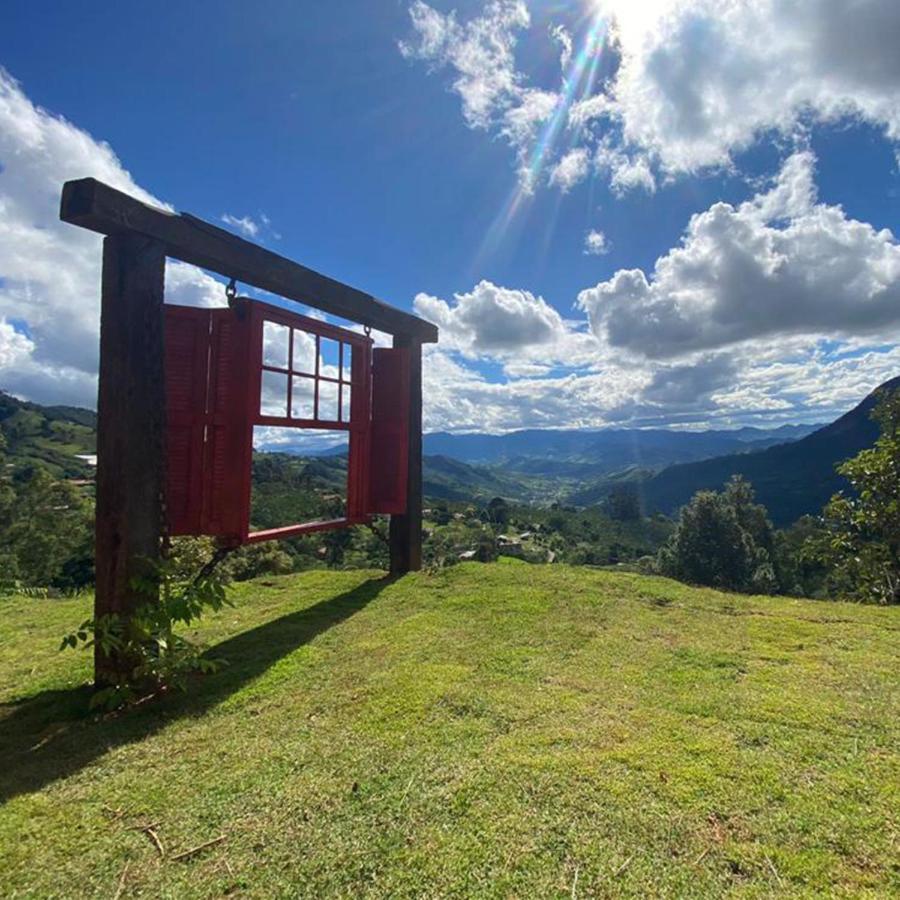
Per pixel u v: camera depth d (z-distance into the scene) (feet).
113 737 7.75
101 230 9.34
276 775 6.53
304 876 4.90
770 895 4.59
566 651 10.91
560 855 5.09
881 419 30.94
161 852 5.25
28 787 6.44
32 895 4.74
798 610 14.21
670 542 96.53
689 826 5.47
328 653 11.01
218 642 12.03
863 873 4.83
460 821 5.58
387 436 17.94
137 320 9.59
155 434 9.87
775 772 6.40
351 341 16.34
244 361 11.96
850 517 32.24
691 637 11.85
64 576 55.11
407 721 7.85
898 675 9.57
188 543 23.52
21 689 9.90
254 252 12.03
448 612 13.79
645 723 7.70
